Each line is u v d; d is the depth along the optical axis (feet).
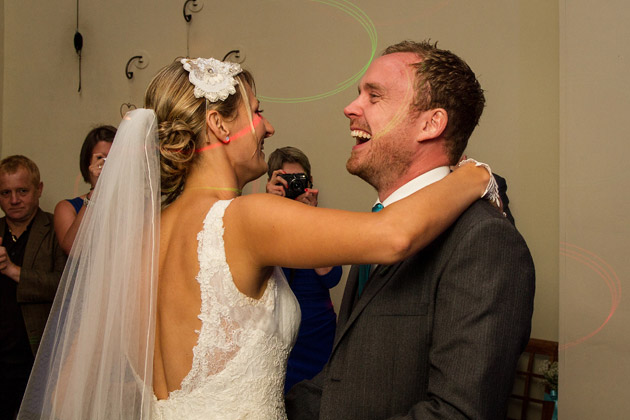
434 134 3.91
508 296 3.30
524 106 9.48
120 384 3.60
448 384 3.21
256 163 4.18
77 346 3.70
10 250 9.02
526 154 9.47
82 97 13.03
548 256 9.36
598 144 7.37
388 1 10.46
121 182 3.76
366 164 4.09
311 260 3.31
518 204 9.53
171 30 12.30
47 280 8.59
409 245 3.14
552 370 8.59
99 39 12.92
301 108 11.17
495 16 9.66
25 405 3.85
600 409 7.25
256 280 3.67
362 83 4.15
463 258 3.36
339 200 10.91
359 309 3.77
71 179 13.10
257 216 3.44
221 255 3.60
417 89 3.89
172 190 4.07
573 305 7.44
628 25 7.25
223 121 4.00
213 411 3.58
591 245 7.37
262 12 11.49
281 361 3.94
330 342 8.57
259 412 3.69
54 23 13.26
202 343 3.59
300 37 11.19
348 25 10.78
